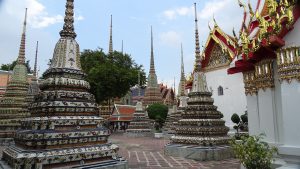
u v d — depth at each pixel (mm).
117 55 47594
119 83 41062
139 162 13438
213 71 32844
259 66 8617
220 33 30938
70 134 9109
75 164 8859
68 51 10477
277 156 7891
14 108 23891
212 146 14477
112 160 9898
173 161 13672
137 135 34406
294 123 7012
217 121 15602
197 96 16391
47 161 8234
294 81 7113
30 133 8633
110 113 47125
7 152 9766
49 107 9312
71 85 10023
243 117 20891
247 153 7387
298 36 7281
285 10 7141
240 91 29906
